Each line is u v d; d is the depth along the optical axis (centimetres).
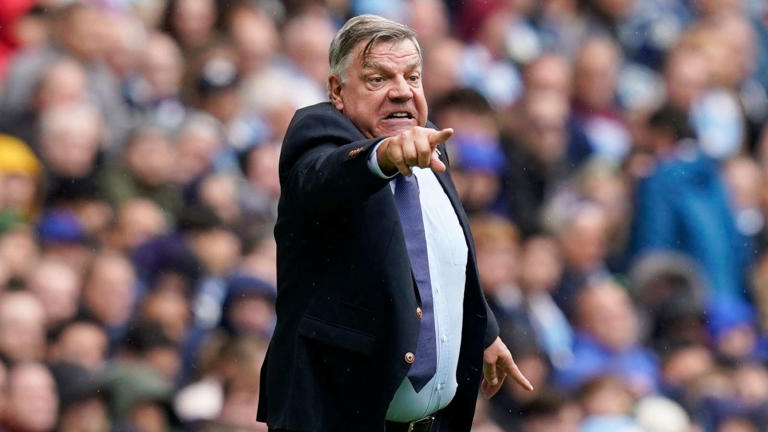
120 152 3481
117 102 3625
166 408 3020
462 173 3791
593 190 4075
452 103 3912
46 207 3353
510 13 4666
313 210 1512
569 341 3650
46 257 3222
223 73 3803
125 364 3048
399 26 1608
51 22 3656
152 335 3152
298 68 4025
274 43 4031
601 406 3406
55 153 3369
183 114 3703
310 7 4131
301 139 1554
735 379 3788
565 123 4300
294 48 4034
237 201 3566
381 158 1442
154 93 3734
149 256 3284
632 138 4509
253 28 3916
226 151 3672
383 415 1539
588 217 3847
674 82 4684
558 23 4759
